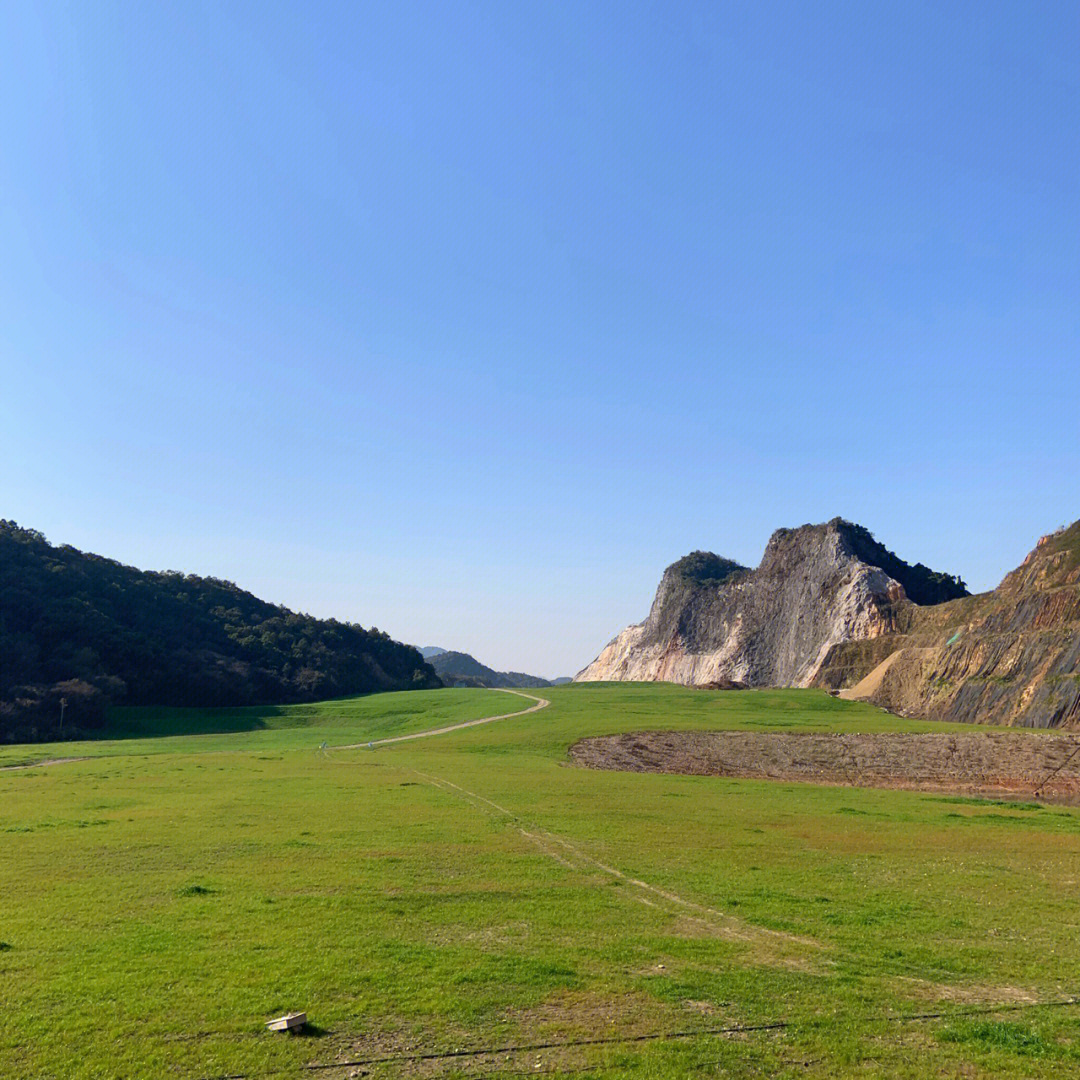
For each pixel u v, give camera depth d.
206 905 19.88
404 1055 12.45
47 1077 11.69
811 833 33.03
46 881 22.30
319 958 16.20
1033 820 39.09
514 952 16.83
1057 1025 13.85
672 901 21.06
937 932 18.97
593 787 45.62
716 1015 13.98
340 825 31.30
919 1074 12.12
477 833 29.94
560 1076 11.90
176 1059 12.22
